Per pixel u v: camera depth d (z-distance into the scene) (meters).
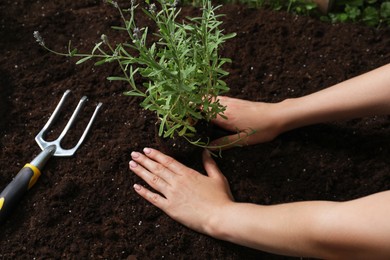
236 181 0.98
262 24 1.16
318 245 0.82
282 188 0.98
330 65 1.11
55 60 1.10
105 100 1.06
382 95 0.95
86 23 1.16
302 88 1.08
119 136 1.02
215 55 0.88
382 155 1.01
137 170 0.97
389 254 0.78
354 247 0.79
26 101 1.06
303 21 1.17
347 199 0.97
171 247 0.92
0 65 1.09
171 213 0.93
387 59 1.12
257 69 1.10
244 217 0.88
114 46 1.12
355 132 1.03
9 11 1.17
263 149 1.01
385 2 1.20
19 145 1.01
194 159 0.99
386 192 0.80
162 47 1.12
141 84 1.08
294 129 1.03
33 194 0.96
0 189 0.96
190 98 0.87
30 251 0.91
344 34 1.15
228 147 1.00
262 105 1.01
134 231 0.93
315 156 1.01
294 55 1.12
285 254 0.87
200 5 1.19
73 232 0.93
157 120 1.01
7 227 0.93
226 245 0.92
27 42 1.13
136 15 1.17
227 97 1.03
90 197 0.96
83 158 1.00
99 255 0.91
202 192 0.93
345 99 0.97
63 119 1.04
